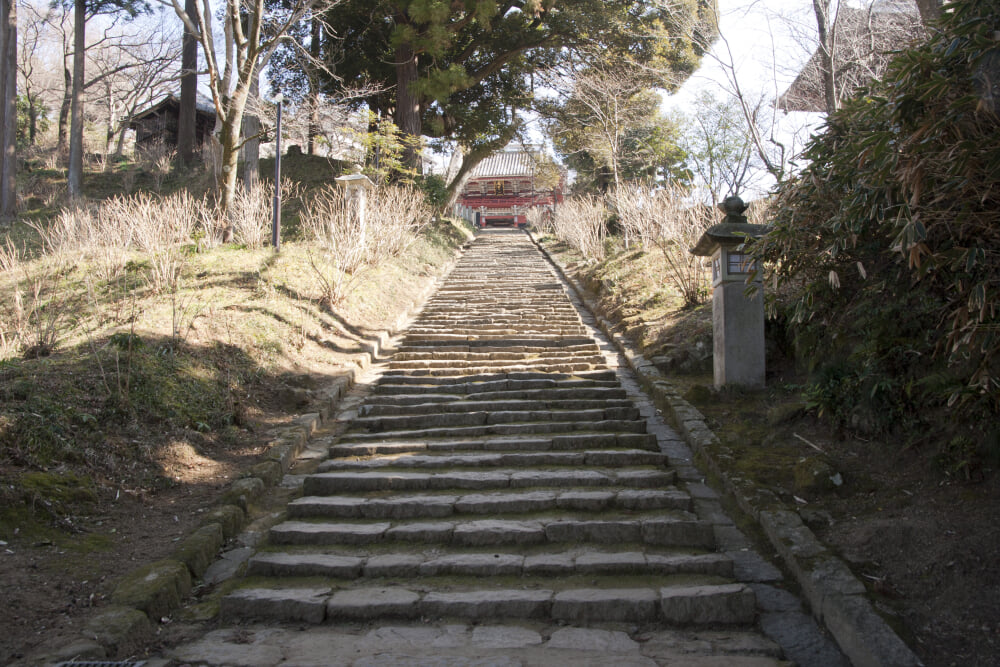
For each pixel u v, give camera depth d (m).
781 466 5.33
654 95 20.05
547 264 18.39
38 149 29.84
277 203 12.38
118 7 23.69
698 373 8.30
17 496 4.50
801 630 3.71
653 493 5.16
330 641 3.68
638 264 13.14
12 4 20.41
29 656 3.26
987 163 3.33
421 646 3.61
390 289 12.55
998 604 3.47
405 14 18.91
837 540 4.36
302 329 9.27
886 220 4.06
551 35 20.20
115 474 5.28
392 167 17.45
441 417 7.07
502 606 3.91
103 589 3.96
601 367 8.93
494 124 22.45
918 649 3.29
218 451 6.20
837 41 9.77
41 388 5.66
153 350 7.18
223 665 3.43
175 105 29.48
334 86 21.11
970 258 3.41
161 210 12.95
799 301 5.46
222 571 4.42
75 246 13.61
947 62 3.53
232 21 12.40
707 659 3.45
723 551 4.52
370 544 4.70
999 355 4.32
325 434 6.93
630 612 3.85
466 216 32.50
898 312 5.27
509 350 9.79
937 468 4.64
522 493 5.29
